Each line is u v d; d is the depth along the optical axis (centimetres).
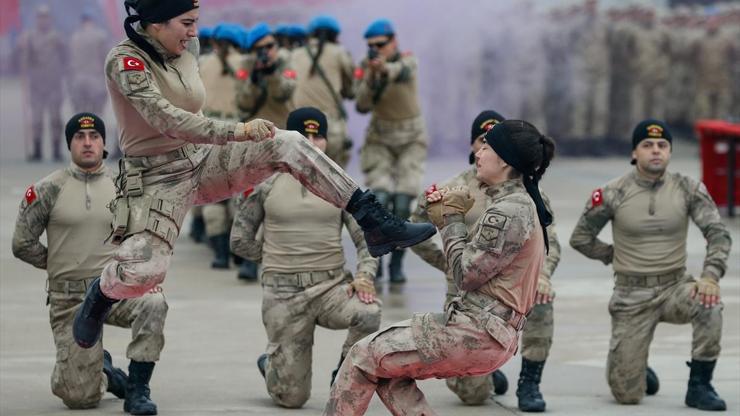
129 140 1116
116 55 1091
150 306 1407
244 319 1983
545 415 1458
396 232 1091
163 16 1091
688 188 1538
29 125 4734
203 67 2598
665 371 1692
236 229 1512
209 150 1126
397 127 2359
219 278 2361
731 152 3212
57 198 1447
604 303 2128
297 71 2484
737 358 1745
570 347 1820
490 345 1059
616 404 1520
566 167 4300
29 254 1458
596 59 4616
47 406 1459
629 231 1541
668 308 1524
